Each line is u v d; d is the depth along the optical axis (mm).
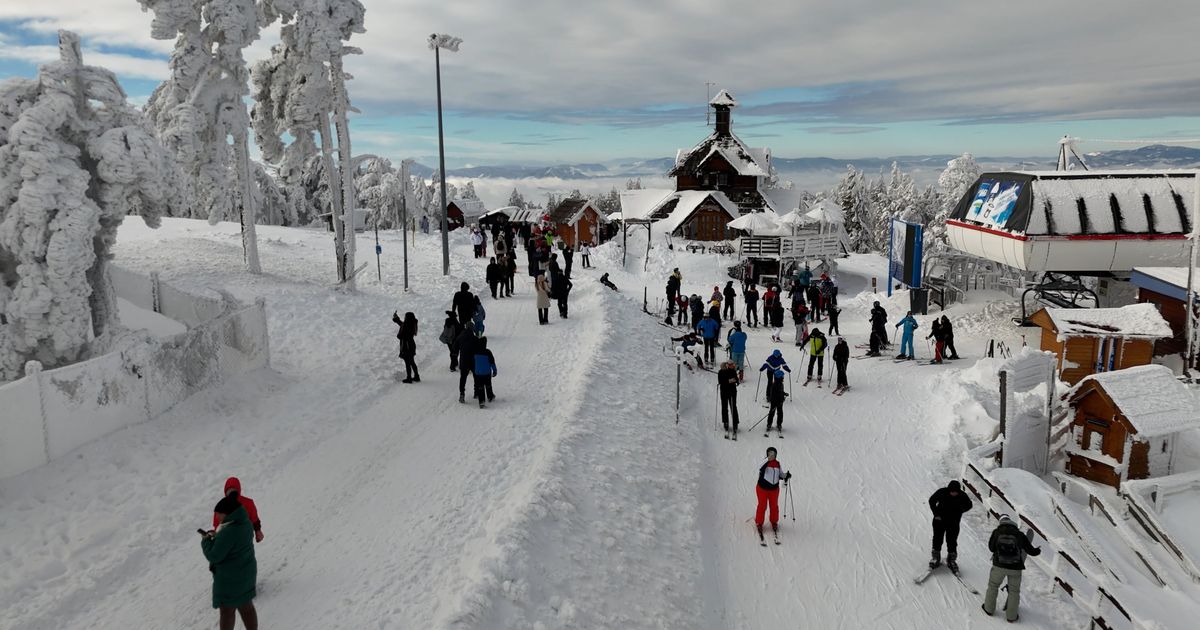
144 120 15500
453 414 15844
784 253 47656
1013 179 28734
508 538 10016
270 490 11859
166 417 13523
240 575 7766
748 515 14164
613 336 23234
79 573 9164
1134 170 27234
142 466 11875
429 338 22172
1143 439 15906
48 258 13086
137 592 9000
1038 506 14383
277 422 14516
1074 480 15711
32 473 10922
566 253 31656
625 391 18859
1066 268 26766
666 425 17625
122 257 26703
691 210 66312
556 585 9773
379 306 24641
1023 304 28406
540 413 16141
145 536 10148
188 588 9133
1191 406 16031
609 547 11305
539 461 13305
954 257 34531
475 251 39156
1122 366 20984
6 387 10609
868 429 18672
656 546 12016
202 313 18234
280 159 28359
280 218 67750
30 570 9055
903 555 12953
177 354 14070
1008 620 11234
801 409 20141
